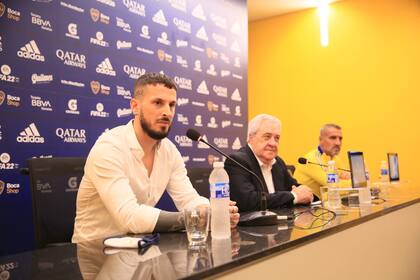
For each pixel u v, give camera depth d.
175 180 1.81
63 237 1.63
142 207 1.33
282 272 1.05
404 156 4.43
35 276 0.83
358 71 4.78
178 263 0.87
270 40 5.48
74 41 2.59
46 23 2.44
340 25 4.92
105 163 1.44
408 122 4.43
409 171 4.40
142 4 3.11
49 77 2.44
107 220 1.58
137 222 1.28
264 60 5.53
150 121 1.60
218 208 1.19
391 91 4.54
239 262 0.89
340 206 2.05
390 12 4.58
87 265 0.92
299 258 1.13
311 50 5.14
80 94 2.61
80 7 2.64
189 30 3.57
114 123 2.82
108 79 2.80
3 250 2.18
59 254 1.04
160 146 1.75
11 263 0.95
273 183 2.51
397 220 2.08
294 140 5.22
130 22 3.00
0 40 2.22
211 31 3.83
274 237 1.15
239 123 4.12
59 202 1.65
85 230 1.59
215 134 3.81
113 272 0.83
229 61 4.04
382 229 1.84
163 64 3.28
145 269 0.84
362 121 4.73
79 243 1.18
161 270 0.82
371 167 4.64
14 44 2.28
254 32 5.64
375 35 4.67
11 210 2.22
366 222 1.65
